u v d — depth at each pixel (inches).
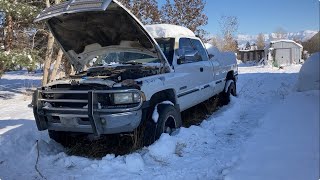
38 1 575.2
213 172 160.1
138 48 236.4
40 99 202.2
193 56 269.9
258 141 103.0
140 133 200.5
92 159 194.1
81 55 256.2
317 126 89.7
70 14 209.2
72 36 236.4
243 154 108.1
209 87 290.5
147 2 786.8
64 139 226.8
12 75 1210.6
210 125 251.4
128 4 759.1
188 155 188.1
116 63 265.4
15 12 474.9
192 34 283.1
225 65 339.3
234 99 347.6
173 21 860.0
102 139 219.8
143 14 790.5
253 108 312.2
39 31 560.4
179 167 171.3
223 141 211.5
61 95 199.0
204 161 175.9
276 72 838.5
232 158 168.9
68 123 194.5
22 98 533.0
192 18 865.5
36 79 981.2
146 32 209.5
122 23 209.6
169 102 216.2
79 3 190.9
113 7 194.7
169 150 189.0
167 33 250.7
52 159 196.9
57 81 208.4
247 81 580.4
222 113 293.1
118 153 201.0
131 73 209.8
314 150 87.5
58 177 168.7
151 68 228.5
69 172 176.1
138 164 174.9
